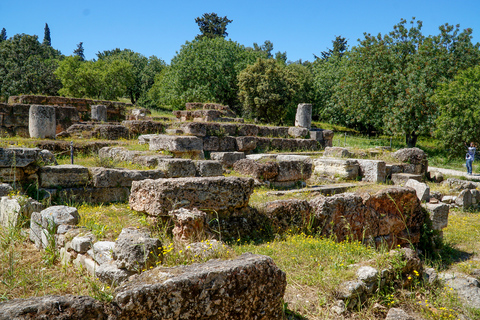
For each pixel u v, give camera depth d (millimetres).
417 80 26719
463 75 23078
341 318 4195
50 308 2736
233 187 6352
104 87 46938
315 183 12273
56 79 46031
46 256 4984
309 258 5422
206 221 5527
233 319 3260
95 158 10438
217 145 15898
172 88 40281
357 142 29469
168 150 12070
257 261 3500
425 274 5703
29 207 6035
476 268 7117
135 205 6246
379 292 4781
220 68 39469
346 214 7391
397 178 13648
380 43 29828
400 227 8133
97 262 4391
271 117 39031
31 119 13578
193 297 3061
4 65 42062
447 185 14023
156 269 3318
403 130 26156
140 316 2873
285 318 3875
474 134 20891
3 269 4590
